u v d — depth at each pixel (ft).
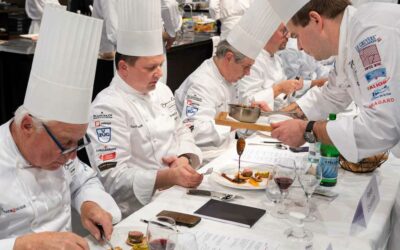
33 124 4.39
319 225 5.20
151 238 4.11
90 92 4.51
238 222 5.12
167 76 16.80
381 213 5.58
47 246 4.01
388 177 6.77
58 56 4.32
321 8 5.63
